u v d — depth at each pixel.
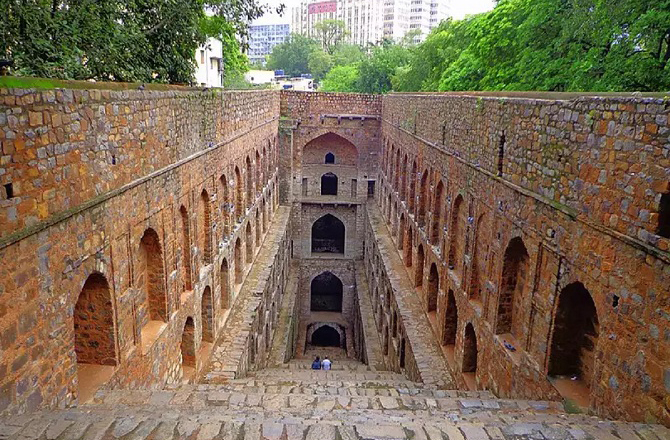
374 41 104.00
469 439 6.32
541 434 6.40
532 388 9.44
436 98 17.11
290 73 84.62
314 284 37.00
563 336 8.86
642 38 13.34
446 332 15.08
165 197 10.99
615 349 7.23
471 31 26.64
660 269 6.38
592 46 16.75
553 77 17.94
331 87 55.38
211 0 17.77
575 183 8.21
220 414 7.29
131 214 9.39
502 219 10.96
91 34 12.03
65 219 7.30
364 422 6.93
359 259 33.78
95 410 7.46
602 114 7.57
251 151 21.27
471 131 13.16
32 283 6.66
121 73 13.09
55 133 7.05
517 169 10.31
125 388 9.30
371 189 33.81
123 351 9.23
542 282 9.31
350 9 110.69
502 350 10.70
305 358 27.28
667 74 12.80
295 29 125.69
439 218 16.89
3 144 6.04
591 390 7.84
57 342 7.26
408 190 21.73
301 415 7.48
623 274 7.07
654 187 6.50
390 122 27.98
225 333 15.98
